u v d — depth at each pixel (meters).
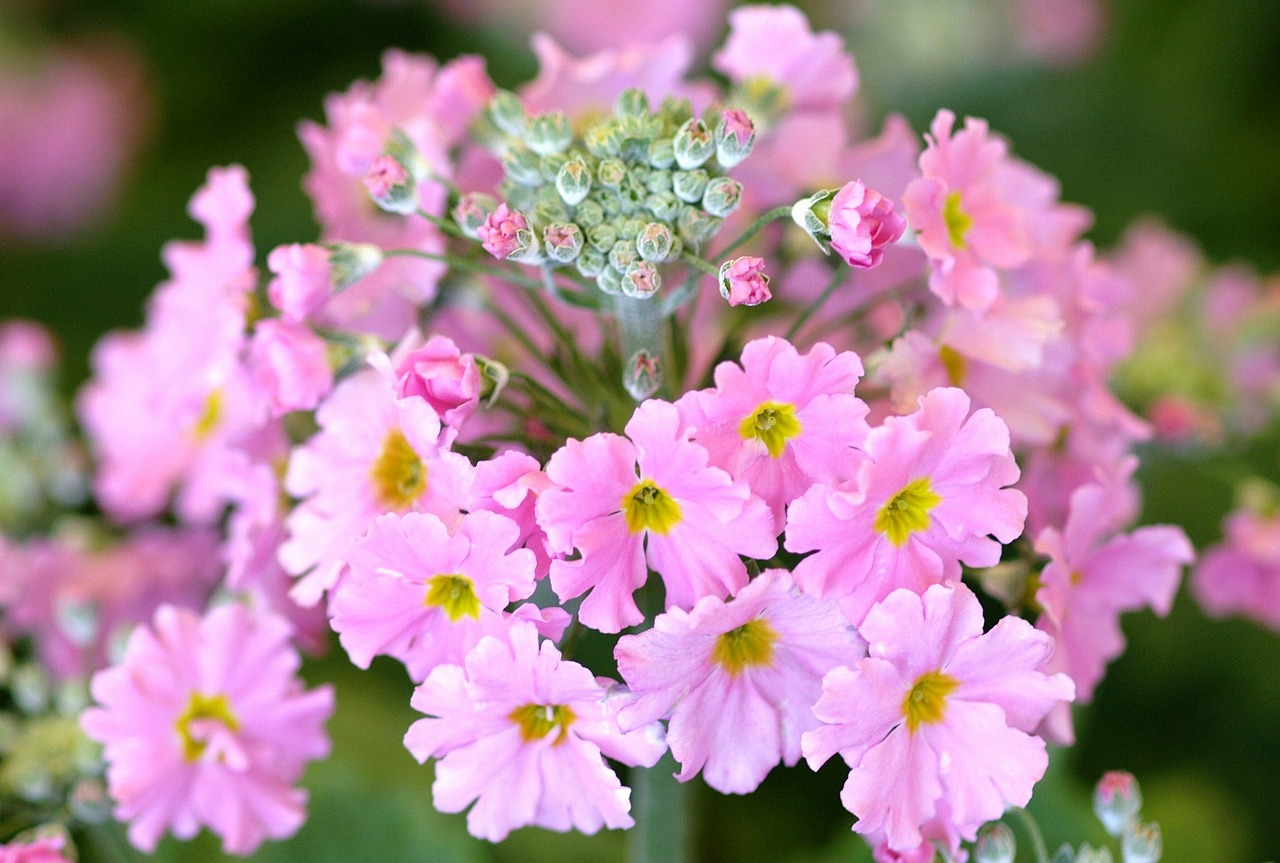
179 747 0.29
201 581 0.35
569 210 0.27
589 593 0.26
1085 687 0.28
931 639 0.26
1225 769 0.36
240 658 0.29
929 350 0.28
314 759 0.34
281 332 0.28
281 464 0.30
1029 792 0.26
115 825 0.31
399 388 0.26
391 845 0.33
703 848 0.34
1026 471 0.29
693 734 0.26
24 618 0.34
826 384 0.26
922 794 0.26
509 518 0.26
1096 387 0.29
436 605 0.27
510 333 0.30
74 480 0.36
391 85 0.30
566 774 0.27
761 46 0.30
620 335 0.28
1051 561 0.27
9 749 0.31
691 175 0.27
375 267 0.28
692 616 0.25
